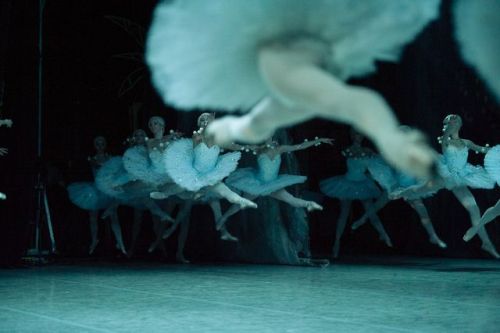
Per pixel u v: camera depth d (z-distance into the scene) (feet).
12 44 33.58
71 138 43.68
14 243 33.58
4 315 17.76
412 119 40.91
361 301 20.70
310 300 20.88
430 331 15.34
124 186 34.81
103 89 43.65
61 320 16.94
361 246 45.83
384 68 41.11
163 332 15.29
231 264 34.68
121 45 43.24
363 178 38.63
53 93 42.98
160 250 41.93
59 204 43.04
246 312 18.37
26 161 33.83
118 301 20.58
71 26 42.68
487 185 30.99
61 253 41.24
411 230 42.24
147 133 42.65
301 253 35.04
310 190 46.24
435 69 39.70
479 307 19.39
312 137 44.68
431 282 26.25
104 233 43.96
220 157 29.81
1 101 31.68
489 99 37.91
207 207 38.29
